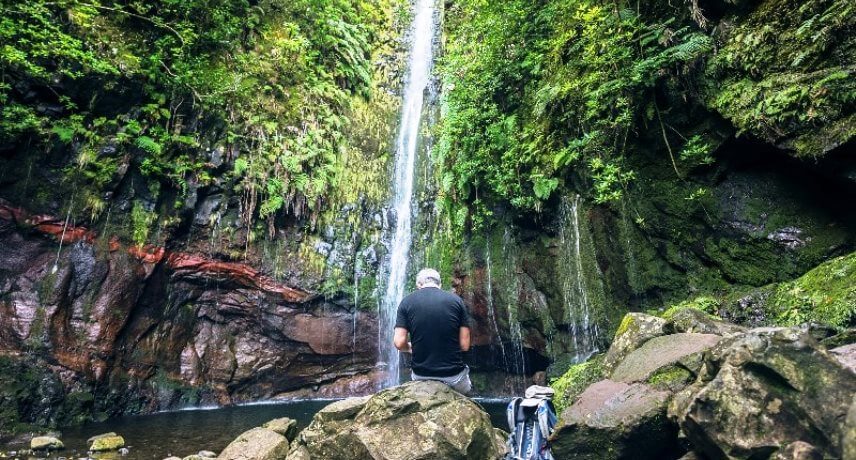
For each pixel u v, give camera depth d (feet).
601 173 30.14
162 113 35.04
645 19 28.27
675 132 26.94
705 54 24.99
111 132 33.40
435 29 50.90
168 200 35.35
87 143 32.40
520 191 35.27
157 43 35.94
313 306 40.32
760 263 23.95
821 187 22.18
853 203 21.18
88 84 32.48
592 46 30.09
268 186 38.70
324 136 42.83
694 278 26.76
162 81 35.60
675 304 27.30
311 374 40.40
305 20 45.88
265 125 39.73
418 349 15.31
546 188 32.71
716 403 10.63
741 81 23.52
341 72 46.24
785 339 10.59
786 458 9.57
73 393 29.25
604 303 31.04
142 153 34.14
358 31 49.88
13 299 29.04
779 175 23.68
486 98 39.37
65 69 31.19
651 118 27.43
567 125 32.83
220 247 37.22
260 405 36.83
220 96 38.37
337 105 44.96
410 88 50.96
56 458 21.45
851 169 19.66
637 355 15.06
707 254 26.13
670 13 27.14
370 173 44.93
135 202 33.86
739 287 24.67
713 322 15.74
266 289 38.96
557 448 13.74
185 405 35.06
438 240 41.81
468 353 40.01
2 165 29.76
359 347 41.29
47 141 30.99
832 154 19.77
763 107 21.94
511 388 38.83
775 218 23.70
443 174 42.09
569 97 32.53
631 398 13.15
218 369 37.17
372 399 14.56
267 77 41.57
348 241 42.14
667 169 27.71
